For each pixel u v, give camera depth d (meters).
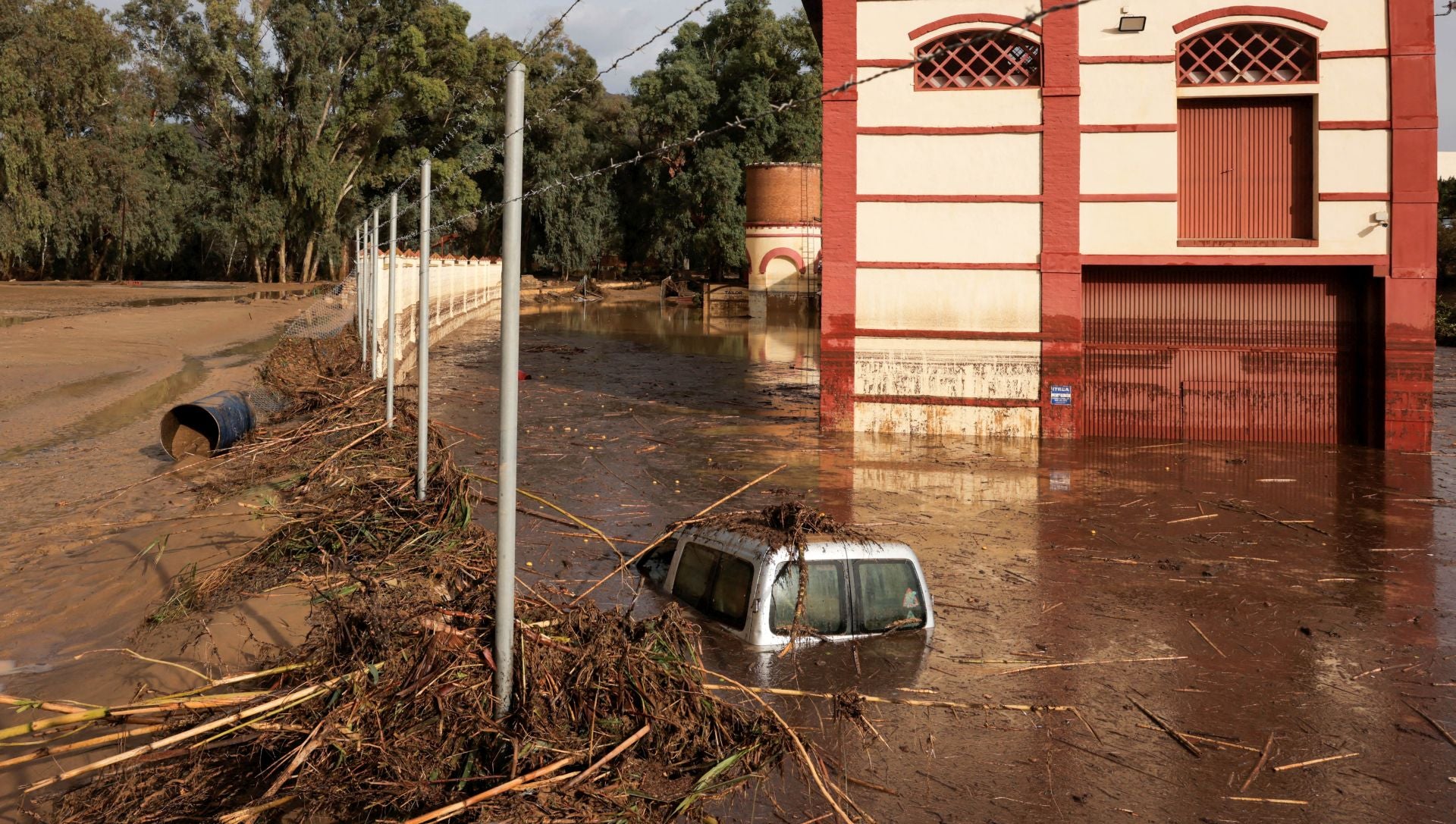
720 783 5.55
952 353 19.89
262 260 68.81
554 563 10.45
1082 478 16.16
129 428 18.08
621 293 77.94
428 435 13.76
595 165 75.12
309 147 61.31
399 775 5.14
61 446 16.33
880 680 7.50
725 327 49.25
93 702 6.46
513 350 5.52
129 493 12.89
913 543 12.00
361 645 5.91
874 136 19.75
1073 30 19.11
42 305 44.78
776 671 7.48
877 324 20.02
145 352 30.02
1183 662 8.30
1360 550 12.04
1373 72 18.50
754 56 69.38
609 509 13.12
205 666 6.96
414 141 70.94
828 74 19.75
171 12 75.38
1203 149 19.33
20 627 8.21
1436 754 6.74
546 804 5.01
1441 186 52.28
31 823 5.09
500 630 5.59
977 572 10.80
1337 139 18.67
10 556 10.16
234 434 15.27
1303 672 8.14
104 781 5.32
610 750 5.49
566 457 16.77
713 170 68.88
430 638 5.87
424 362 11.19
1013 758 6.47
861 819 5.58
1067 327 19.48
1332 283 19.53
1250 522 13.34
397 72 62.78
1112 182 19.22
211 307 47.03
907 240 19.84
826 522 8.68
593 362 33.00
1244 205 19.28
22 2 55.16
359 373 20.80
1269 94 18.81
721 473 15.84
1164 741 6.83
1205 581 10.66
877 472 16.34
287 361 20.72
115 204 61.12
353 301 33.19
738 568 8.30
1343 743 6.88
